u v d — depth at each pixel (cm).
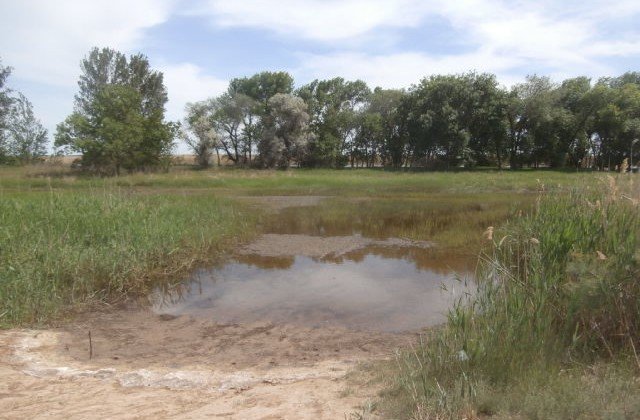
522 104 4497
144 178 3444
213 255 1151
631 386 384
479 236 1266
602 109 4175
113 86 4206
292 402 432
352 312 771
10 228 926
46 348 634
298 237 1413
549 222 686
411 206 2073
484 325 487
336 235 1440
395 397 412
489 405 371
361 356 594
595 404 353
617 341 482
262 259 1149
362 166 6094
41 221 988
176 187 3159
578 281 533
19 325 711
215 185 3188
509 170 4516
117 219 1072
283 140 5406
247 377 524
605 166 4253
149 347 644
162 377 523
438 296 834
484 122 4625
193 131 5412
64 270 848
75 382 512
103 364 581
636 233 549
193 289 916
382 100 5688
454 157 4688
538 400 363
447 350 458
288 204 2253
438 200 2300
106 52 5059
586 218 618
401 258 1134
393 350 605
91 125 3953
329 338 666
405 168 4909
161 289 913
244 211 1808
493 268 653
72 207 1105
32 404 444
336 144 5653
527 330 462
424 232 1432
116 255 916
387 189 2847
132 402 449
